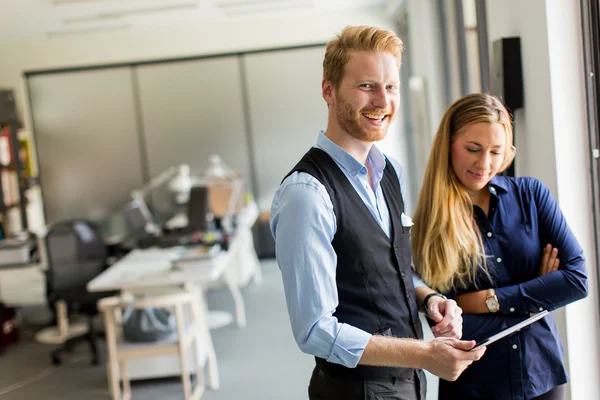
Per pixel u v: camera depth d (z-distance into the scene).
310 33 7.11
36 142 7.40
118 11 5.94
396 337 1.41
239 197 6.10
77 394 3.79
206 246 4.31
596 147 2.13
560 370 1.63
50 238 4.75
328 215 1.31
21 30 6.43
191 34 7.18
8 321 4.97
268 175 7.48
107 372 4.14
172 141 7.44
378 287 1.39
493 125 1.55
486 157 1.57
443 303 1.51
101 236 5.02
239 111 7.38
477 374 1.65
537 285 1.58
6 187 6.13
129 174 7.47
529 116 2.32
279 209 1.32
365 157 1.44
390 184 1.53
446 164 1.63
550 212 1.62
